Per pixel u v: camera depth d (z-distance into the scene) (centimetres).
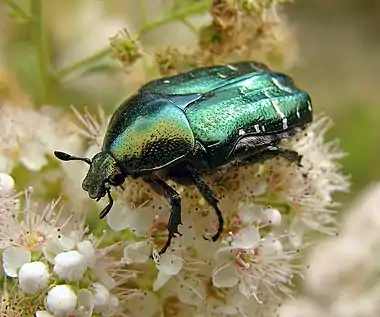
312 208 9
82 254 8
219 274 8
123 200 8
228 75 8
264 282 8
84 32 12
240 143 8
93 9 12
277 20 9
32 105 10
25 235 8
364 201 11
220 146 8
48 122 9
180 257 8
